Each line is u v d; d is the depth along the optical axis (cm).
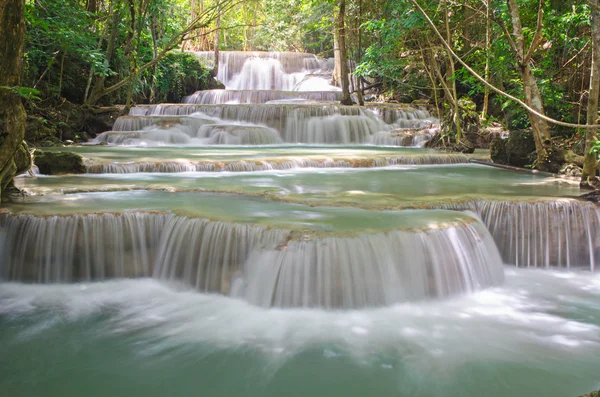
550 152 1174
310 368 473
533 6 1373
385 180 1034
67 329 542
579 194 852
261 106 1916
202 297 619
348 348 506
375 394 435
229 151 1471
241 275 606
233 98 2527
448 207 766
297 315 566
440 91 2298
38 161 1064
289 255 575
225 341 518
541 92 1330
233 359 487
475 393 436
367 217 683
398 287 598
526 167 1253
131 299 616
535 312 598
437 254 625
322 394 436
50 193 834
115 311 585
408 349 505
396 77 2416
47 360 485
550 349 511
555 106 1358
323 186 941
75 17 1716
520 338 532
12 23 650
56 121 1781
